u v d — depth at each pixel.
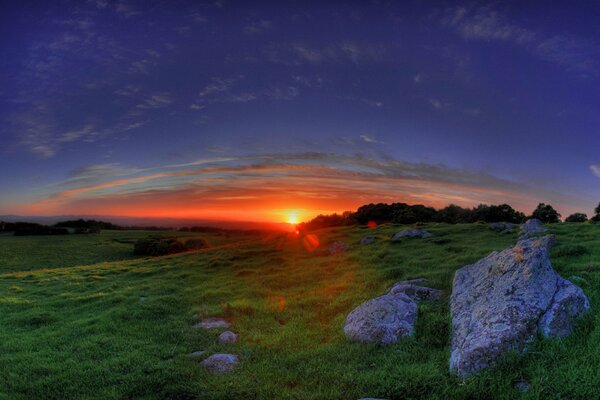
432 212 65.81
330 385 8.31
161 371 9.94
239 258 33.06
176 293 21.00
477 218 60.19
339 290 17.83
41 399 8.90
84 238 83.38
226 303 17.12
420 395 7.36
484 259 12.35
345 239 38.22
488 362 7.59
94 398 8.77
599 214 48.34
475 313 9.33
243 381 8.95
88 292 23.16
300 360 10.04
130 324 14.96
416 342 9.94
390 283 17.27
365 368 9.00
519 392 6.73
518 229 30.62
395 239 31.27
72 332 14.19
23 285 27.58
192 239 60.28
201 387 8.84
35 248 63.94
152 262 37.88
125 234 96.94
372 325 10.75
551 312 8.17
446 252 24.16
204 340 12.65
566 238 22.64
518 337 7.77
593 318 8.41
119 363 10.70
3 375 10.23
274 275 23.77
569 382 6.59
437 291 14.02
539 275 9.06
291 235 47.38
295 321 14.02
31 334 14.42
